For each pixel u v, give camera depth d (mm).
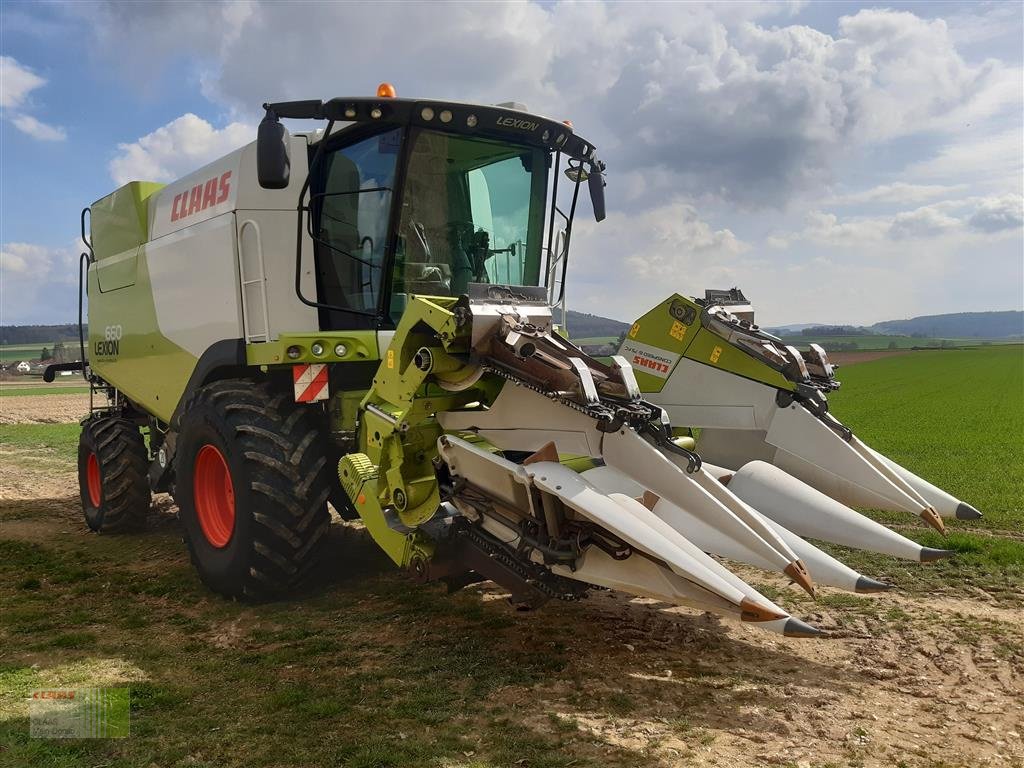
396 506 4223
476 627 4625
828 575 3891
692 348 5605
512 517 3754
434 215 5281
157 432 7543
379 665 4074
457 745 3199
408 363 4242
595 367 3764
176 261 6402
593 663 4059
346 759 3119
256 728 3389
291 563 4953
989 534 7047
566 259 5953
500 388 4359
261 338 5504
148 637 4613
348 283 5445
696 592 3223
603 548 3461
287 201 5559
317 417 5336
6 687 3875
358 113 4719
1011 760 3068
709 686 3775
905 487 4656
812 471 5004
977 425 18125
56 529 8023
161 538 7422
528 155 5715
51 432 20500
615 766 3023
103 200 8094
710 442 5559
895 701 3615
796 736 3271
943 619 4711
